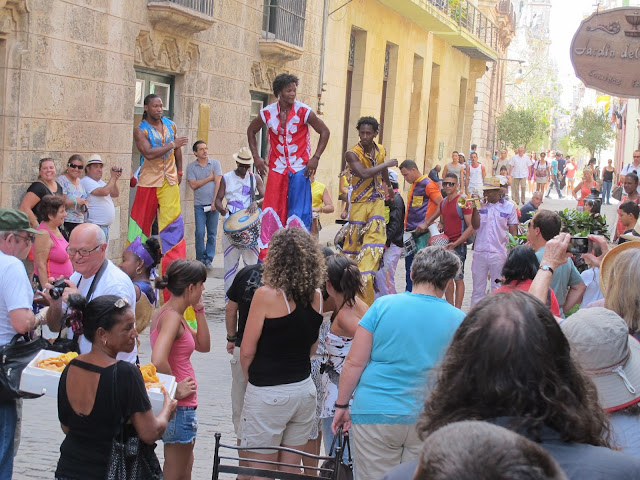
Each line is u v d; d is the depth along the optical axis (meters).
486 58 37.47
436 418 2.33
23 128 10.62
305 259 5.20
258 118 9.05
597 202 10.98
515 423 2.24
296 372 5.31
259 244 9.14
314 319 5.32
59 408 4.05
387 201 11.15
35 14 10.62
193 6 14.21
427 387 2.49
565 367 2.36
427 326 4.56
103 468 3.97
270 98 18.97
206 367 9.31
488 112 46.22
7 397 4.84
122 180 12.99
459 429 1.66
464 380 2.31
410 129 30.31
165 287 5.33
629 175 12.67
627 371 3.30
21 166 10.63
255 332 5.23
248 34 17.02
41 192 10.38
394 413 4.52
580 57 10.61
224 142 16.48
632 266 4.05
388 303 4.66
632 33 10.40
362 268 10.12
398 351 4.57
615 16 10.44
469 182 29.25
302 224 9.07
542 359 2.27
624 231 9.34
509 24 49.53
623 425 3.26
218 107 16.08
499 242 11.12
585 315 3.35
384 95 27.38
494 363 2.28
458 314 4.62
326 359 6.09
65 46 11.30
